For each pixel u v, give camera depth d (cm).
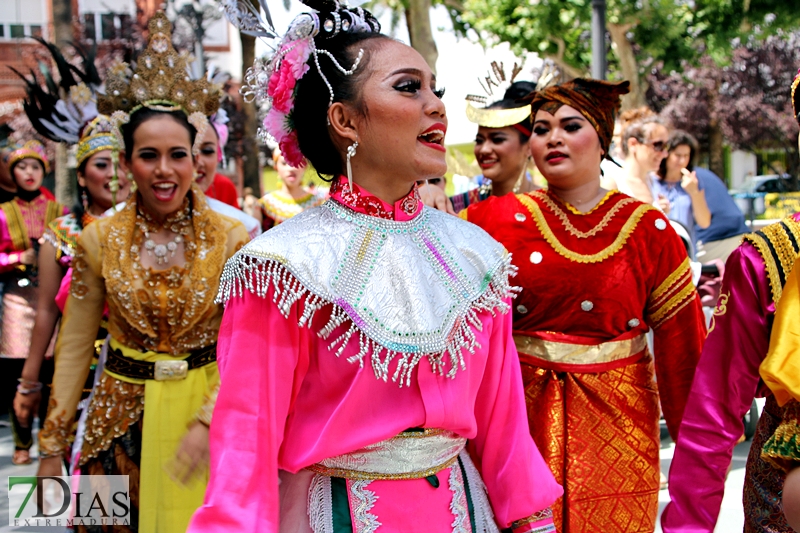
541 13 1464
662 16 1509
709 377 214
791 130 2317
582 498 255
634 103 1617
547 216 268
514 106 350
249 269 160
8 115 1100
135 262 274
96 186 386
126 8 1392
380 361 161
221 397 160
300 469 169
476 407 184
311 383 165
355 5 181
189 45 1285
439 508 169
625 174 519
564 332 264
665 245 266
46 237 339
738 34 1634
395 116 167
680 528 213
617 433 260
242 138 1398
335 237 168
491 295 177
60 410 277
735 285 211
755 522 204
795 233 203
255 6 179
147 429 267
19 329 504
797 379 166
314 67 173
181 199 280
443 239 179
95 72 409
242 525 151
